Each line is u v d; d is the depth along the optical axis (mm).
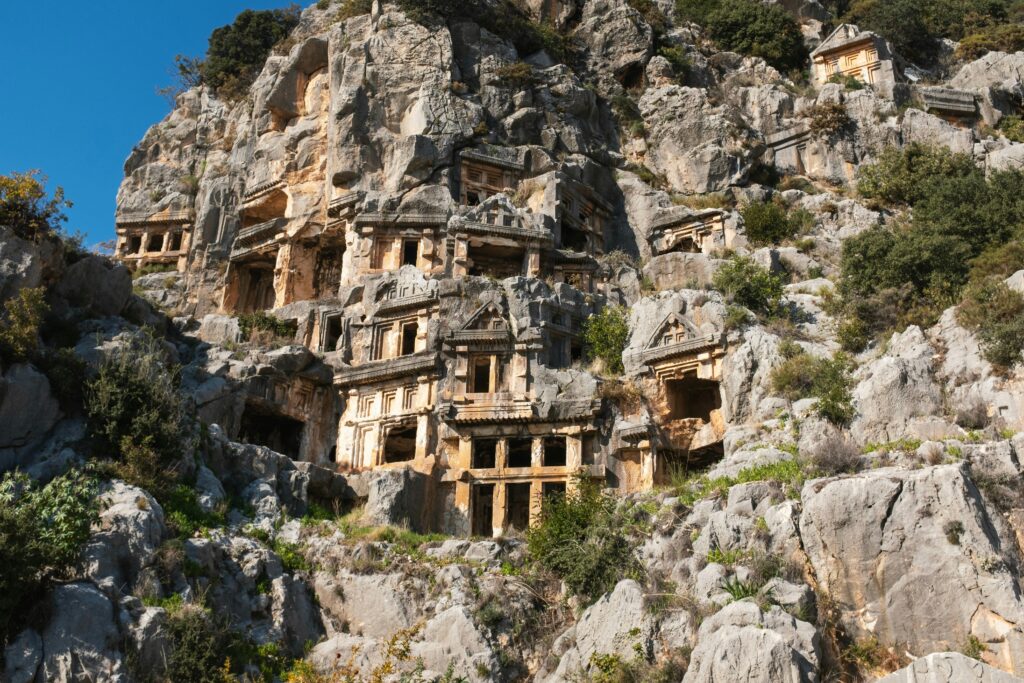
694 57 68562
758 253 49406
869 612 27812
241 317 50969
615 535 33125
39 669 26734
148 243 63219
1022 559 28281
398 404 46156
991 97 62281
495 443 44188
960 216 44781
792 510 30219
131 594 29516
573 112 60219
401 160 54250
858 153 60375
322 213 56281
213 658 28938
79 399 35469
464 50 60031
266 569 33781
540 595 33031
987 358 34750
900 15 74688
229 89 68625
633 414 42844
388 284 49469
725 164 59031
